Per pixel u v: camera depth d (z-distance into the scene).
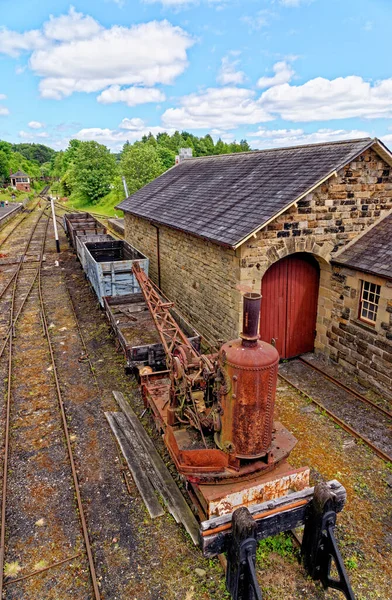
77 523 6.05
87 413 8.75
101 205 53.09
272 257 9.84
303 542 5.19
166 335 9.24
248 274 9.75
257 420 5.00
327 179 9.73
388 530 5.93
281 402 9.20
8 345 12.06
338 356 10.66
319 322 11.30
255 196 10.90
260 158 13.57
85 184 55.12
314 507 4.81
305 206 9.76
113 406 9.01
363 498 6.50
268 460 5.32
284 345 11.29
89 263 15.61
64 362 11.04
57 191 88.62
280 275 10.62
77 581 5.18
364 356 9.73
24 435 8.05
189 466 5.29
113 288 13.70
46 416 8.66
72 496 6.55
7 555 5.54
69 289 17.52
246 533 4.27
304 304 11.20
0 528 5.87
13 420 8.52
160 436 7.98
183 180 18.02
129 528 5.95
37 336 12.74
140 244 18.91
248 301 4.83
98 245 19.16
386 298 8.88
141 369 8.91
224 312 10.91
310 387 9.88
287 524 4.93
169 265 15.08
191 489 6.22
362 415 8.68
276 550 5.58
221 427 5.33
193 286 12.94
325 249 10.29
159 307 9.49
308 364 11.06
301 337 11.49
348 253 10.27
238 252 9.65
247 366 4.78
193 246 12.46
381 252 9.45
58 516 6.17
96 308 15.10
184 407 6.39
